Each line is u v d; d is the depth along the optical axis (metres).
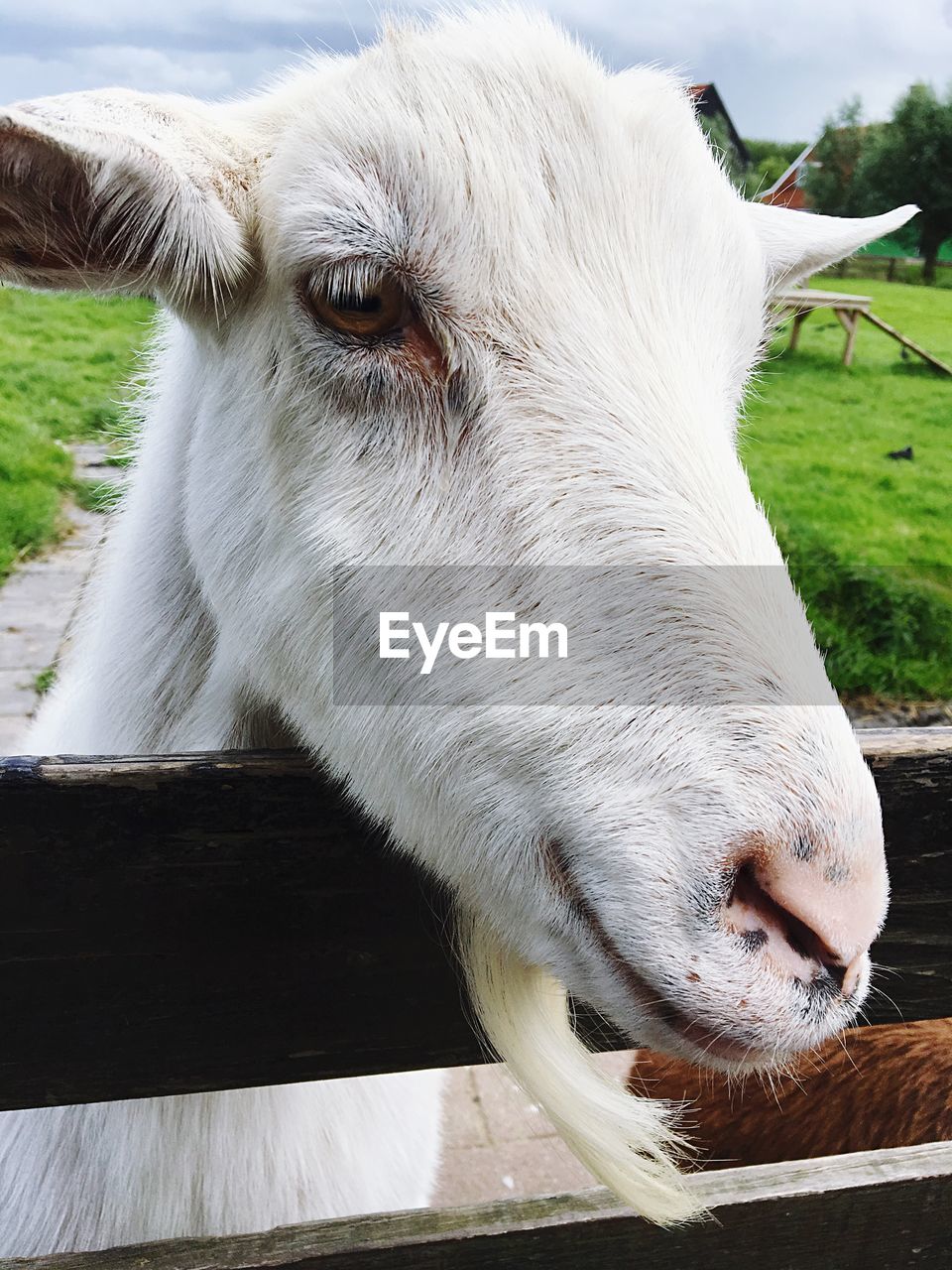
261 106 0.33
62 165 0.28
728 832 0.23
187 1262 0.25
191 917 0.25
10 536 1.30
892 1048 0.48
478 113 0.28
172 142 0.29
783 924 0.23
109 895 0.24
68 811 0.23
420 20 0.31
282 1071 0.26
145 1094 0.26
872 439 2.07
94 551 0.51
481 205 0.27
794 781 0.23
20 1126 0.35
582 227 0.28
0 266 0.29
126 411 0.46
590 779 0.25
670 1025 0.24
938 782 0.26
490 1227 0.26
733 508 0.27
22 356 2.00
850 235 0.40
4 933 0.24
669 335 0.28
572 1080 0.29
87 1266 0.25
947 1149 0.28
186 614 0.37
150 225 0.29
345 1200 0.36
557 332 0.27
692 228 0.29
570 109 0.28
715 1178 0.27
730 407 0.32
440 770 0.27
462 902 0.28
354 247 0.28
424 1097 0.40
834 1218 0.27
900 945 0.27
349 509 0.29
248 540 0.32
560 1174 0.63
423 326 0.28
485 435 0.27
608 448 0.27
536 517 0.27
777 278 0.40
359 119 0.28
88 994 0.25
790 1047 0.23
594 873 0.25
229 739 0.35
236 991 0.25
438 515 0.28
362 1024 0.27
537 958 0.27
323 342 0.29
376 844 0.26
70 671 0.45
